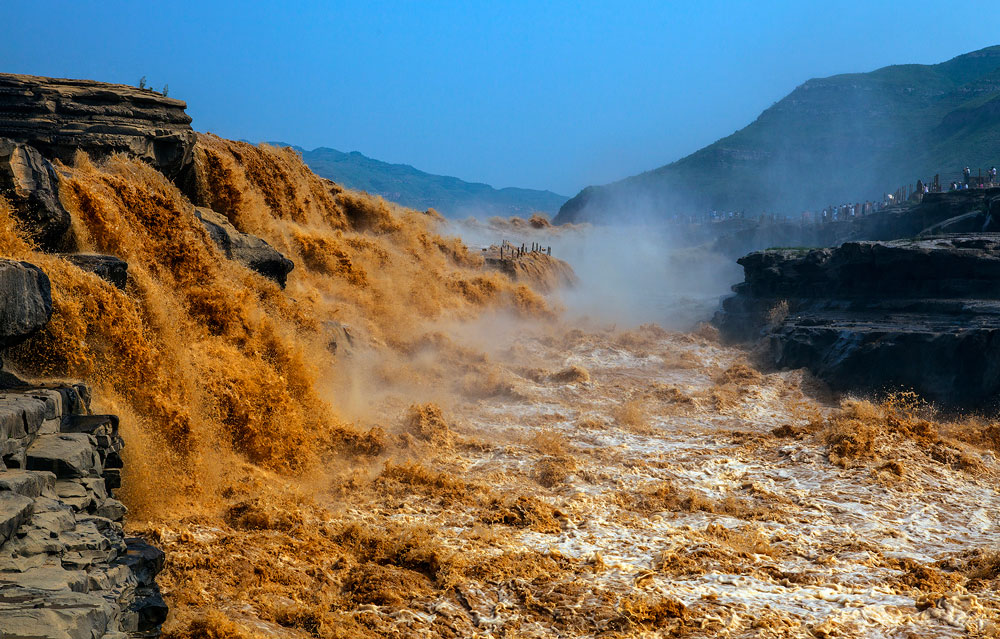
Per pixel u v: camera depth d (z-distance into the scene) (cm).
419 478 1531
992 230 3925
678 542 1267
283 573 1060
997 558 1166
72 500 815
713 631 961
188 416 1358
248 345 1706
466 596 1047
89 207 1602
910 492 1545
